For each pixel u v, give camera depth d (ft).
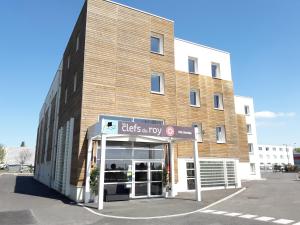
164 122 62.34
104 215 35.96
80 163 50.52
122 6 62.75
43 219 33.30
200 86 75.41
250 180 100.53
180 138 54.03
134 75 60.34
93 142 52.01
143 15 65.41
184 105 70.54
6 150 289.33
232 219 32.01
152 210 39.68
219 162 73.31
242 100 111.34
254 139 114.32
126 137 53.21
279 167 209.56
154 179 57.00
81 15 63.67
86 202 48.14
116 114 56.08
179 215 35.55
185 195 58.13
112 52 58.75
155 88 64.23
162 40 67.56
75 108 58.65
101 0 60.08
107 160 52.19
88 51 55.83
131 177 53.93
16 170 240.94
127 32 61.87
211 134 73.72
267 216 33.55
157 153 58.59
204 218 33.04
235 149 77.30
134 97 59.11
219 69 81.61
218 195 57.11
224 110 78.54
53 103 107.14
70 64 73.31
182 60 74.18
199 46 78.59
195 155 52.60
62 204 45.85
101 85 55.62
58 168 73.36
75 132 55.98
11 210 39.58
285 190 62.90
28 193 62.95
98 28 58.23
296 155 260.62
